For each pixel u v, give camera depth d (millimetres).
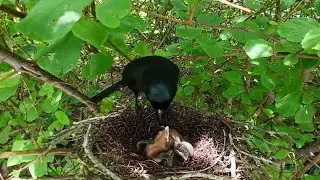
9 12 233
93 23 189
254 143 296
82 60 329
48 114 356
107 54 247
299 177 313
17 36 305
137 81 292
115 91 338
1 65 272
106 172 252
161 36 411
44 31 132
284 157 300
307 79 322
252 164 280
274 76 273
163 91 279
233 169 267
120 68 354
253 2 294
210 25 270
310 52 234
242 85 315
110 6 151
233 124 311
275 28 275
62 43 204
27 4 228
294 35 210
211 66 344
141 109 318
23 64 232
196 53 332
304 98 261
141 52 302
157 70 285
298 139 316
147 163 276
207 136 299
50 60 206
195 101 350
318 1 236
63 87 269
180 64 345
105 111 328
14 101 350
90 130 288
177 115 326
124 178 257
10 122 330
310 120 261
